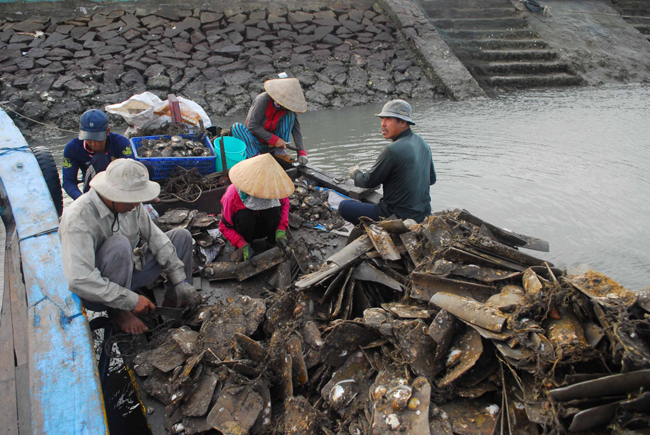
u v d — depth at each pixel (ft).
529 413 7.12
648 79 47.96
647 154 26.40
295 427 8.13
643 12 60.54
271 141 18.15
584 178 23.03
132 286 11.31
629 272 15.24
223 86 37.96
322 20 46.75
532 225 18.56
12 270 13.91
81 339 9.57
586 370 7.32
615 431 6.42
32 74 35.55
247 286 12.95
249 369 9.19
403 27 46.62
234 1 45.96
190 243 12.26
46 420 8.13
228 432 8.14
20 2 40.70
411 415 7.53
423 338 8.55
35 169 14.99
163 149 17.65
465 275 9.72
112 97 34.86
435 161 25.49
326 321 10.34
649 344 6.97
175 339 10.04
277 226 13.97
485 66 45.68
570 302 8.14
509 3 55.11
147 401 9.23
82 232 9.64
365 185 15.16
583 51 49.60
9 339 11.00
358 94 40.24
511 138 29.45
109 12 42.80
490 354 8.39
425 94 41.75
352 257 10.71
